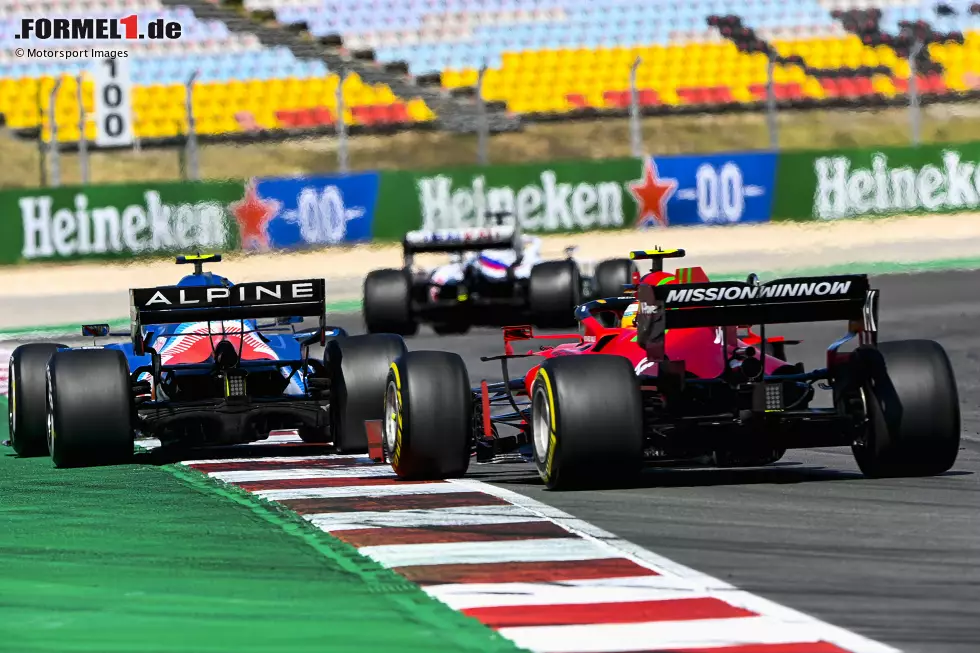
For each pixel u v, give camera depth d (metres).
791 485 28.78
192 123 106.44
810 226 101.19
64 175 111.00
